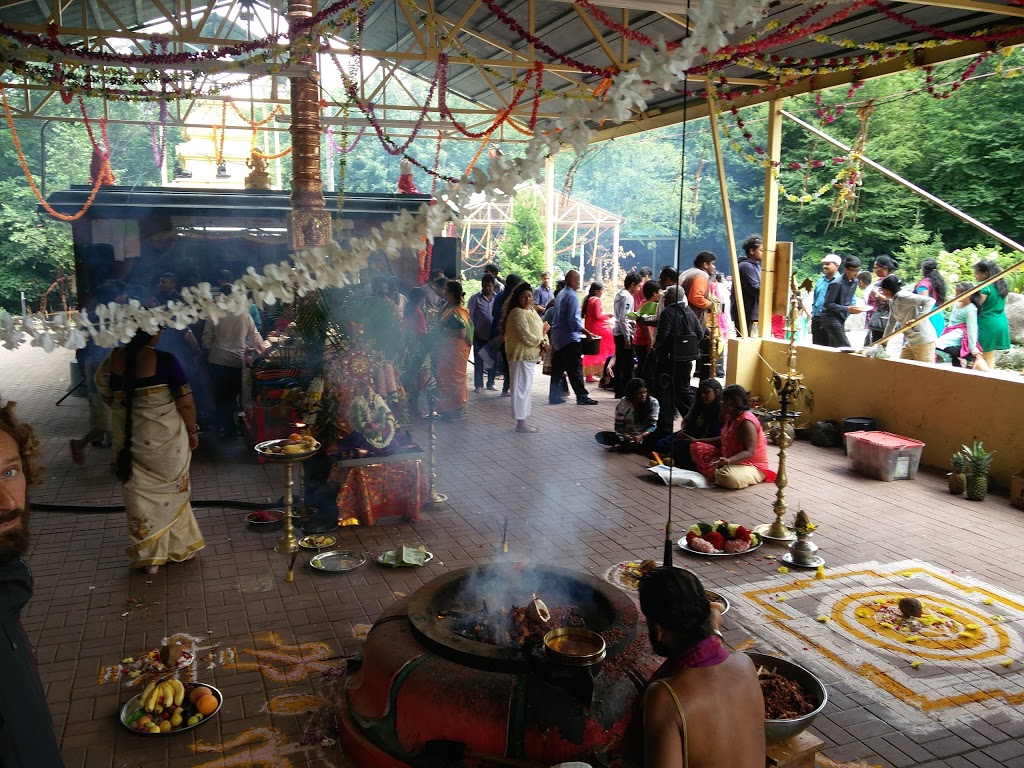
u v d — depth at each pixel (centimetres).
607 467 783
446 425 962
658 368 884
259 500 671
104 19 1255
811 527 538
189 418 532
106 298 738
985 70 1752
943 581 516
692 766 208
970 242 1762
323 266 209
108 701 380
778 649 430
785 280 1000
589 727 301
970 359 975
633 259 2594
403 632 352
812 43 816
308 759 339
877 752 346
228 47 739
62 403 1055
